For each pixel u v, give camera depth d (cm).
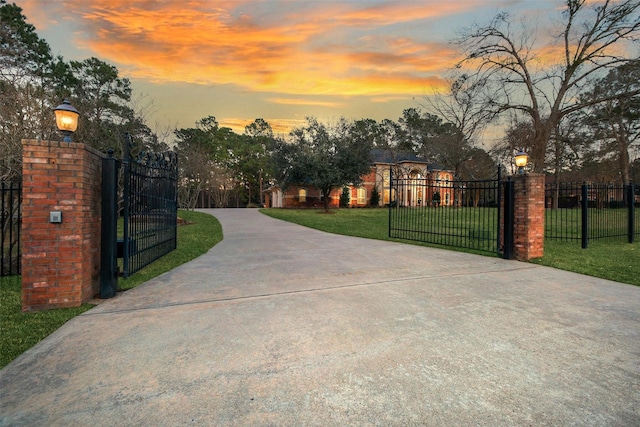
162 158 689
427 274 530
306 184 2997
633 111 2162
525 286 459
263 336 288
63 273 367
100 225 426
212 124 5253
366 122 4159
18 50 1445
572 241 927
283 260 653
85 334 293
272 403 192
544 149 1739
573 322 322
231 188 5328
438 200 1373
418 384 213
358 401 194
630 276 513
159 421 176
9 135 891
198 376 222
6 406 188
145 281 485
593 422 175
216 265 604
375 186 3700
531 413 183
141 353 256
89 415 181
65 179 366
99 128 1669
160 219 680
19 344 273
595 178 2819
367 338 284
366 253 739
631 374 225
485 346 269
